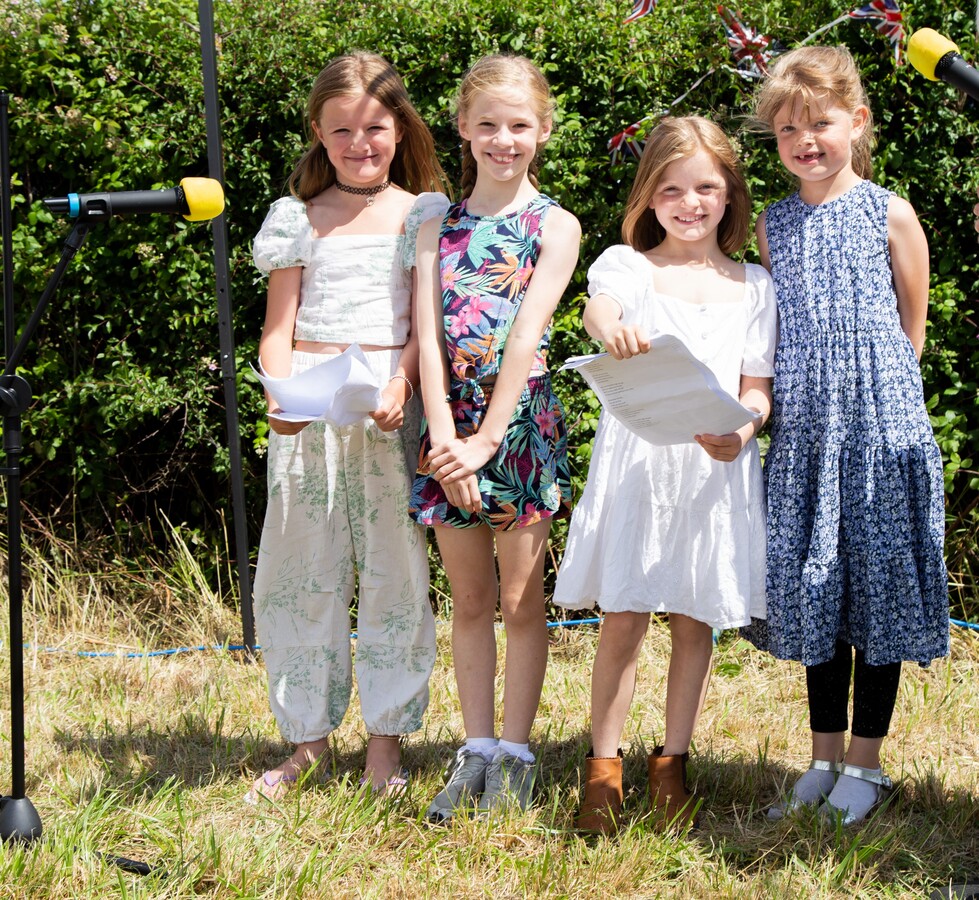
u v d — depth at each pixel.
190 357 4.16
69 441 4.29
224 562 4.36
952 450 3.84
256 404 4.15
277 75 3.94
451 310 2.57
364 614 2.83
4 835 2.37
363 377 2.36
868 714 2.62
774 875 2.34
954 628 3.94
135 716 3.33
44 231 4.16
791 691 3.53
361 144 2.68
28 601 4.21
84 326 4.18
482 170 2.59
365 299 2.71
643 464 2.54
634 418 2.39
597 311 2.52
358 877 2.34
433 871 2.35
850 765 2.65
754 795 2.74
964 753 3.03
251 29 3.96
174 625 4.16
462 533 2.63
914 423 2.52
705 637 2.62
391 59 3.91
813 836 2.50
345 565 2.83
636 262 2.60
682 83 3.91
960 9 3.78
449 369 2.62
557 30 3.85
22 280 4.14
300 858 2.40
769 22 3.77
